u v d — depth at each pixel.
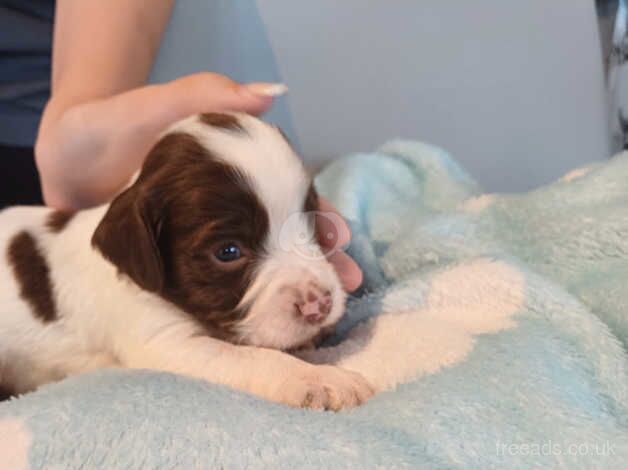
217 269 0.29
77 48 0.43
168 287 0.31
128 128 0.37
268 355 0.28
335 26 0.53
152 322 0.30
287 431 0.21
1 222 0.36
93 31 0.43
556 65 0.51
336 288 0.29
